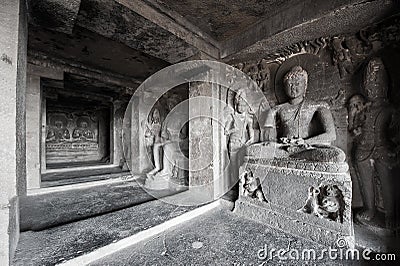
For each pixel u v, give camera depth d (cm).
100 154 761
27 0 177
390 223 195
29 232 199
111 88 519
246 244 193
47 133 689
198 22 268
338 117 246
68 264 152
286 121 270
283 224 221
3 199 131
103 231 202
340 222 188
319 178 200
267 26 258
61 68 399
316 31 239
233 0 226
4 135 131
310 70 269
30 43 320
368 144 217
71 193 350
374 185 214
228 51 312
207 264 163
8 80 132
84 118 754
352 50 237
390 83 211
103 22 230
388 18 207
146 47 287
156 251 180
